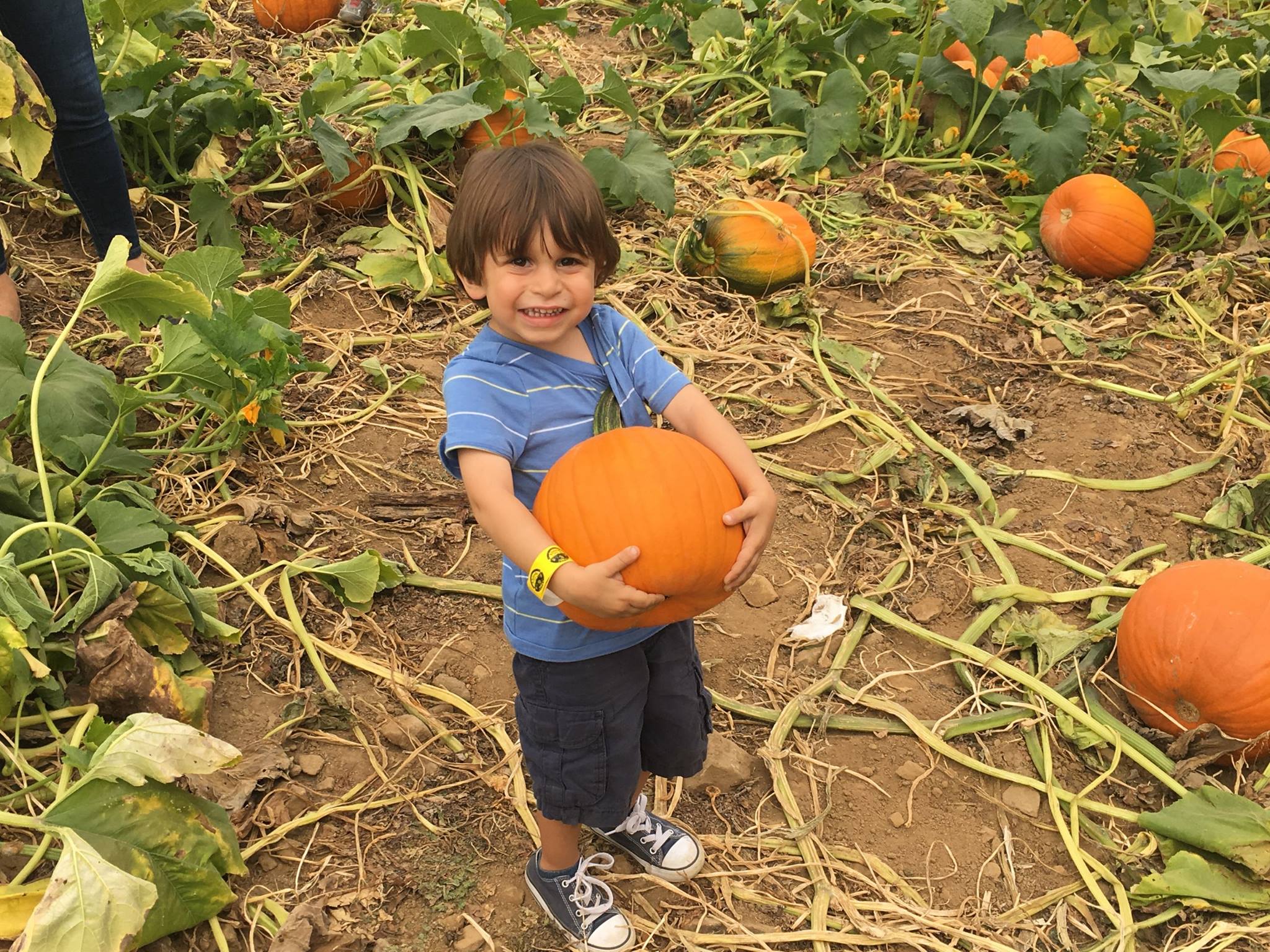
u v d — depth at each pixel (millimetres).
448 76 2932
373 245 2588
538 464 1156
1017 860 1474
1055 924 1385
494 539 1089
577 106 2873
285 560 1816
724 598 1153
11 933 1171
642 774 1415
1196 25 3648
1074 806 1510
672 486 1095
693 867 1402
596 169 2654
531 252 1059
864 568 1904
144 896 1147
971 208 2980
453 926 1340
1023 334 2508
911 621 1822
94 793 1242
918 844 1485
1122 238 2641
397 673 1659
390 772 1519
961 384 2361
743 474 1156
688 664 1260
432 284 2477
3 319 1793
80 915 1117
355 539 1886
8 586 1401
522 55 2834
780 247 2537
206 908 1267
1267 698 1498
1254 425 2234
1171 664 1556
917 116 3092
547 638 1153
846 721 1634
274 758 1482
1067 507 2047
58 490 1694
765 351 2404
